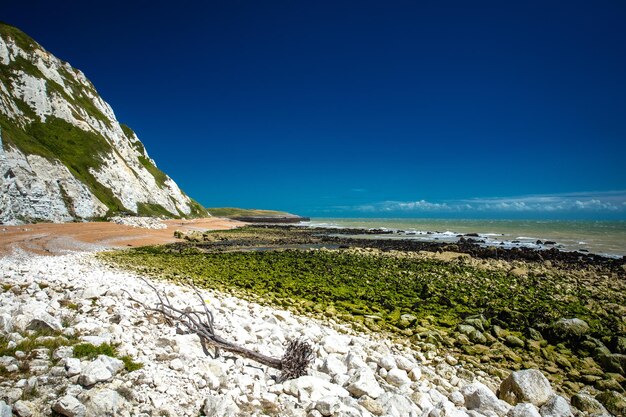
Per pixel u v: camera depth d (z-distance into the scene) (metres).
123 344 7.51
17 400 5.18
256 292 19.45
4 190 44.72
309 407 6.37
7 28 83.19
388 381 8.47
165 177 113.00
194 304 12.48
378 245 49.56
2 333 7.17
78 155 71.81
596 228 97.44
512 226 111.06
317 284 22.31
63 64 100.81
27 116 70.38
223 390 6.54
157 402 5.74
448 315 16.05
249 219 176.12
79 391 5.59
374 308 16.69
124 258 30.72
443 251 41.34
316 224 134.50
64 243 35.06
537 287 23.09
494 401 7.41
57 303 9.73
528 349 12.31
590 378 10.00
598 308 18.20
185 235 53.31
